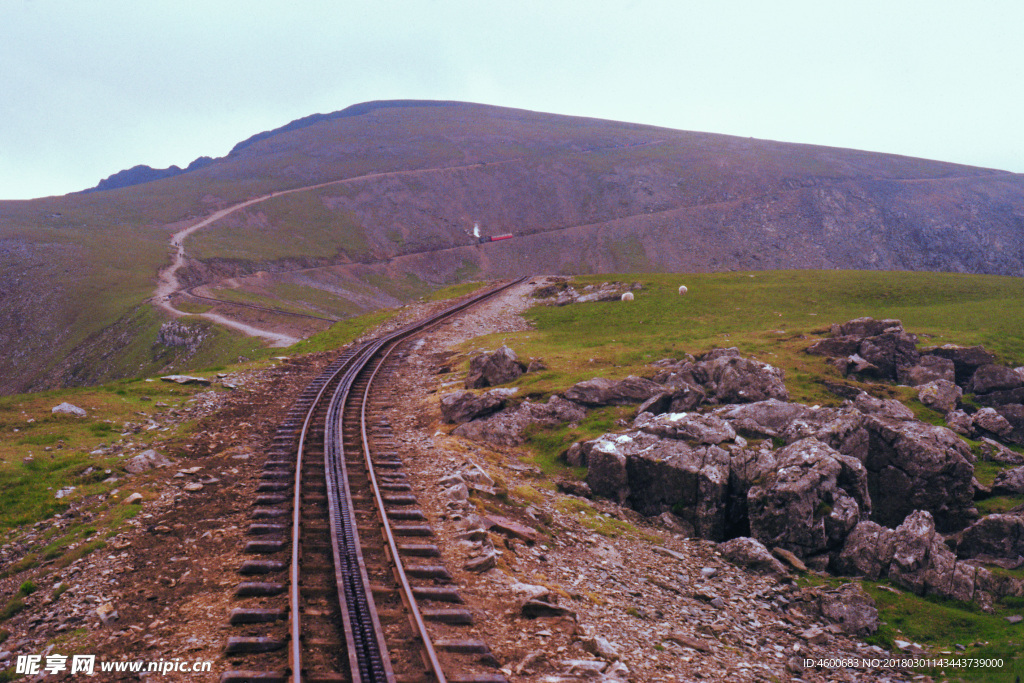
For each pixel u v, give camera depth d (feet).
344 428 77.77
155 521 49.60
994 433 80.79
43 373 470.39
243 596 37.65
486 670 32.07
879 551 56.54
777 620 48.55
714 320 156.35
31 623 37.17
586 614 41.83
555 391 93.71
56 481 58.18
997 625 47.91
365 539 45.50
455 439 79.87
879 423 69.15
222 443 71.31
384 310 219.00
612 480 69.05
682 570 55.36
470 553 45.75
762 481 62.59
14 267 590.96
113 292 559.79
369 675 30.04
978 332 123.24
